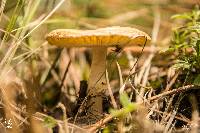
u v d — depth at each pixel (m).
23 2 0.38
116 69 0.46
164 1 0.69
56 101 0.43
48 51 0.50
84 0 0.67
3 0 0.37
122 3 0.72
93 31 0.32
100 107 0.37
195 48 0.37
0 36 0.40
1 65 0.36
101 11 0.68
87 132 0.32
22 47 0.41
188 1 0.65
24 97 0.37
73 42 0.34
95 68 0.37
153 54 0.45
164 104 0.36
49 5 0.46
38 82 0.41
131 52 0.50
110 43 0.34
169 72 0.40
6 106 0.32
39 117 0.34
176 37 0.41
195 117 0.33
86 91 0.39
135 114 0.34
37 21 0.43
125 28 0.33
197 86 0.34
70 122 0.35
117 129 0.32
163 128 0.32
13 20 0.39
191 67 0.36
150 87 0.37
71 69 0.49
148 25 0.63
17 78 0.40
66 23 0.54
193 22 0.40
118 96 0.38
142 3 0.70
